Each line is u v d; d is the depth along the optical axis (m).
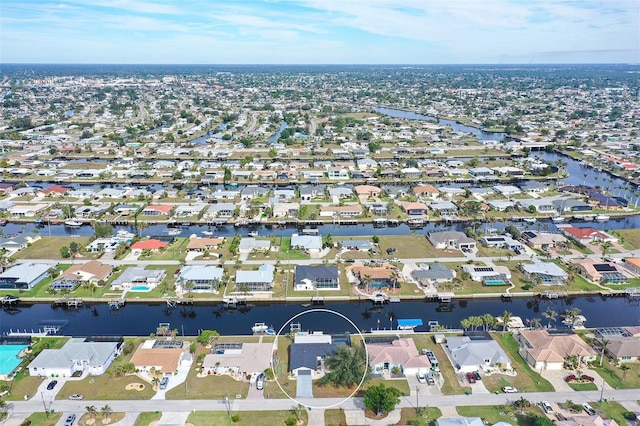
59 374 105.81
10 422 92.00
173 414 94.75
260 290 145.75
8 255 168.12
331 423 92.69
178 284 148.00
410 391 101.81
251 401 98.56
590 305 144.00
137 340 119.75
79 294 144.00
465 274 154.88
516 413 95.25
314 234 193.38
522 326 127.56
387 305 142.62
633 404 97.69
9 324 132.62
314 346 113.56
